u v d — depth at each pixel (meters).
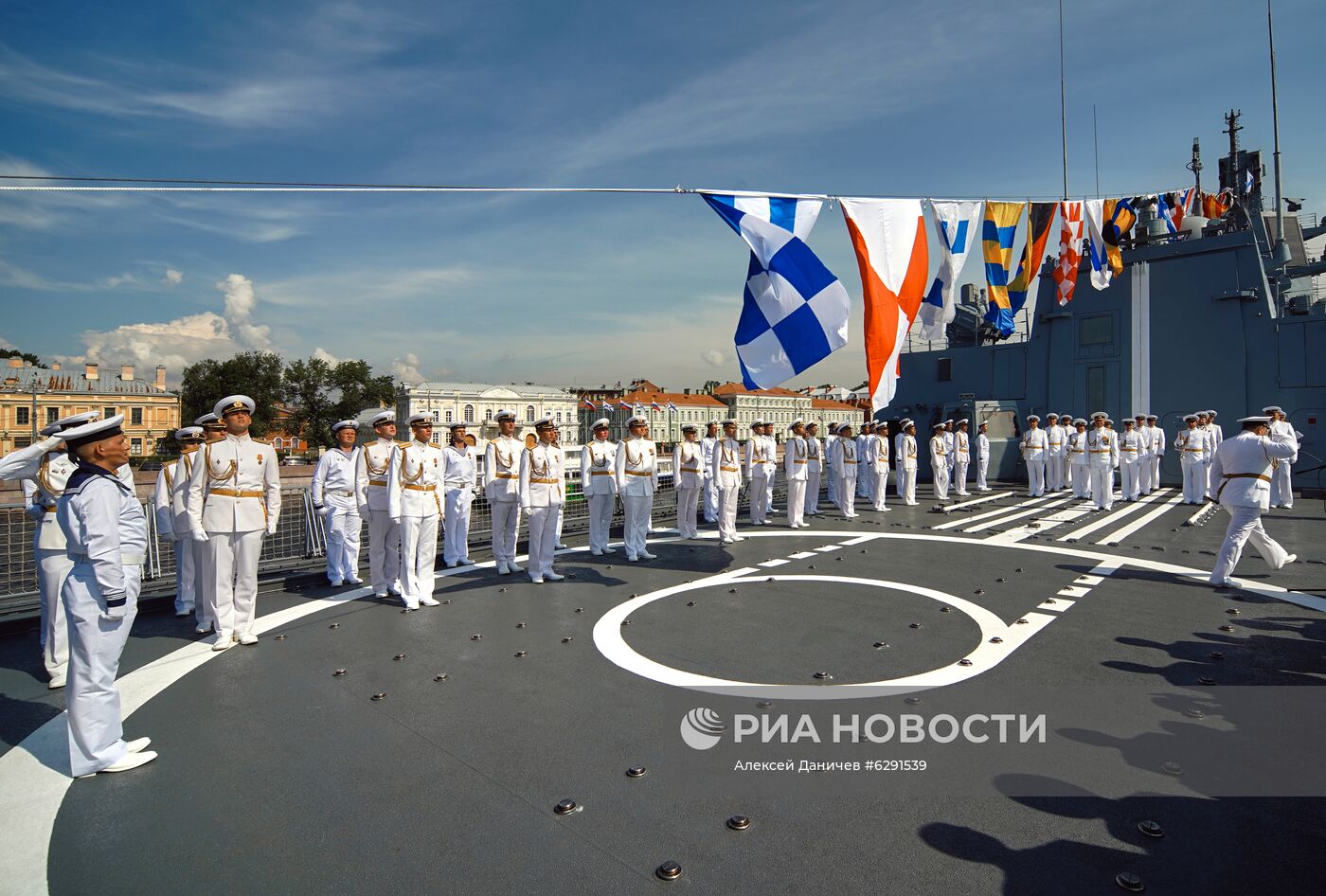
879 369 6.64
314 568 8.66
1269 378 15.91
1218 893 2.41
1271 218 20.00
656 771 3.40
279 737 3.94
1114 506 14.48
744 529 12.35
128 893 2.57
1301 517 12.13
